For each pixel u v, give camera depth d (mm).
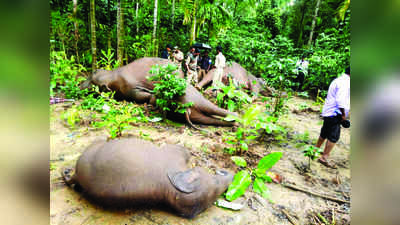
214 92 6750
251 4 10445
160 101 4480
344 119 3295
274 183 2924
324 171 3330
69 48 7031
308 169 3338
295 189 2824
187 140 3871
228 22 9469
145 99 5336
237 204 2455
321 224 2301
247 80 7621
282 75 4863
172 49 7938
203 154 3408
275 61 4828
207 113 4754
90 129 3795
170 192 2223
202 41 9938
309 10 13164
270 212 2420
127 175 2168
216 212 2350
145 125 4312
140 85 5414
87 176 2242
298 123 5430
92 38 6270
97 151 2422
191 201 2205
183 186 2229
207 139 4008
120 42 7199
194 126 4508
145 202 2254
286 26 14641
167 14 11000
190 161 3008
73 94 4820
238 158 2891
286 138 4449
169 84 4410
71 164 2824
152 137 3771
